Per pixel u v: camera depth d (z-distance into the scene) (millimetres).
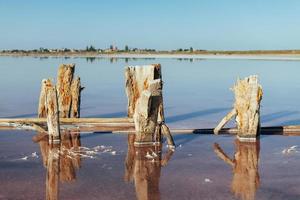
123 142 19219
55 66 76625
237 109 19703
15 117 25047
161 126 18719
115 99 33844
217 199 12414
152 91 18359
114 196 12641
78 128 21781
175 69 73188
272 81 49875
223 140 19734
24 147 18125
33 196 12578
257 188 13320
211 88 43062
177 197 12570
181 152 17656
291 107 29766
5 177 14281
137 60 111625
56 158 16562
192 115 26500
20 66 77312
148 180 14102
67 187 13383
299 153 17375
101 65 83062
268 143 19094
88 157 16766
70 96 23234
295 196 12664
